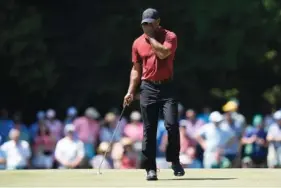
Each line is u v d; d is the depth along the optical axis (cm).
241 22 7219
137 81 2680
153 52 2584
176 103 2630
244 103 8638
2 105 7200
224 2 7144
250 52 7419
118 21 7019
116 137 5344
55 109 7188
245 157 5381
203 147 4866
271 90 9369
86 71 7100
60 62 7006
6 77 6975
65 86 7100
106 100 7200
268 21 7325
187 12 7131
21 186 2459
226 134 4834
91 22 7100
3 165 4884
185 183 2494
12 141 4891
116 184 2486
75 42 7075
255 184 2445
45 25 6975
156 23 2542
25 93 7156
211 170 3128
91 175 2923
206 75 7731
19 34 6612
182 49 7181
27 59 6688
